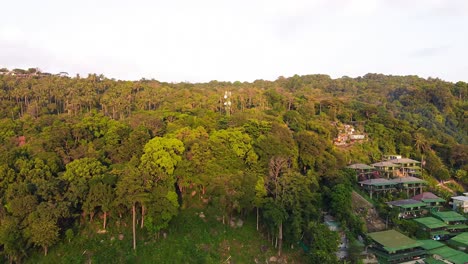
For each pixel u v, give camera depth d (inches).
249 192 2073.1
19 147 2453.2
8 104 3905.0
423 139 3868.1
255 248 2058.3
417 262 2066.9
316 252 1849.2
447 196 3122.5
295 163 2721.5
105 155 2454.5
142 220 2020.2
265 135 2723.9
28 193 1829.5
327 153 2974.9
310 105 4586.6
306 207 2116.1
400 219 2583.7
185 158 2290.8
